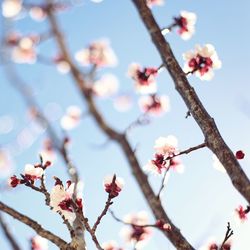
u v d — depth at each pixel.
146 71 0.70
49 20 0.50
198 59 0.66
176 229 0.52
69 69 0.47
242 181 0.52
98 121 0.43
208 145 0.54
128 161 0.45
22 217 0.56
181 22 0.68
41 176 0.62
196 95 0.55
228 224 0.57
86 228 0.57
